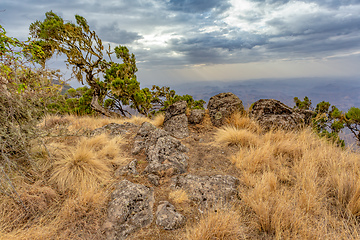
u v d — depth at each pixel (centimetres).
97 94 1325
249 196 273
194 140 570
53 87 312
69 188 304
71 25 1109
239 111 687
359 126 950
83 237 220
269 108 631
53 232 217
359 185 258
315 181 308
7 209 235
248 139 495
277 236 198
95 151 445
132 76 1484
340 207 254
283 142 456
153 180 342
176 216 246
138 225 240
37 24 1028
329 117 1144
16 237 198
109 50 1409
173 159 405
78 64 1200
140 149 491
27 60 262
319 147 428
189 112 740
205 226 213
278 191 277
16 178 277
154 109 1720
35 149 348
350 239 195
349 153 385
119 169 384
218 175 346
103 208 269
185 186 320
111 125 670
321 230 205
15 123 294
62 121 635
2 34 236
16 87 265
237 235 212
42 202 257
